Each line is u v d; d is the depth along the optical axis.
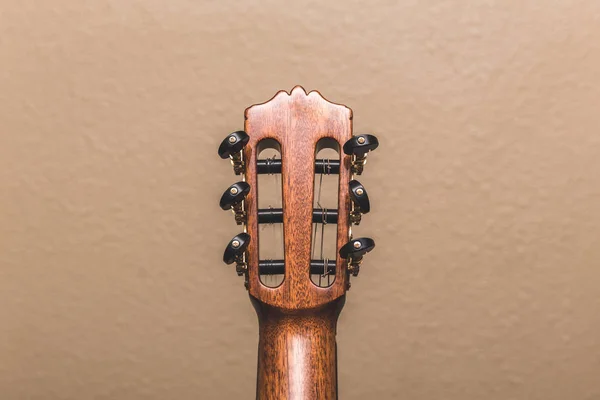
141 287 1.00
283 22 0.97
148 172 0.99
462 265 1.00
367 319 1.01
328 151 0.91
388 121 0.98
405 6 0.97
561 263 1.00
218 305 1.01
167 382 1.01
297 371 0.76
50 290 1.01
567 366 1.01
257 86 0.98
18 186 1.00
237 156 0.76
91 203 1.00
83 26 0.98
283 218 0.77
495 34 0.98
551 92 0.98
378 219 1.00
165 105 0.99
